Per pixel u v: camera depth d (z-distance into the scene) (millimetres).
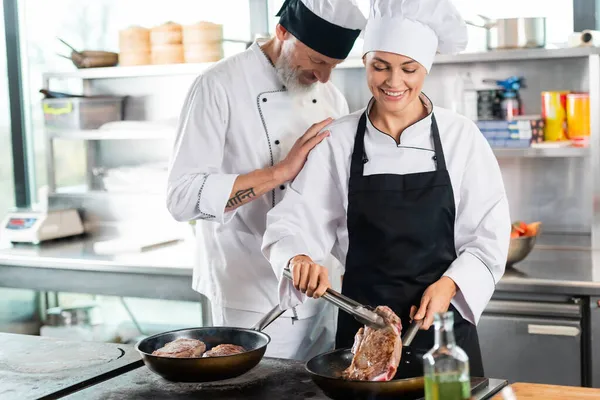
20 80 4680
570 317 2977
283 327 2580
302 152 2295
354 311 1868
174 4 4363
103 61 4230
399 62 2090
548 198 3809
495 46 3543
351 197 2223
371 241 2211
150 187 4176
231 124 2486
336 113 2674
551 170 3787
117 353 2113
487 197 2219
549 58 3703
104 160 4508
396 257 2189
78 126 4191
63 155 4559
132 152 4449
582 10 3740
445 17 2111
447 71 3840
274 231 2234
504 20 3514
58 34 4598
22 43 4656
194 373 1796
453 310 2180
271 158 2514
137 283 3604
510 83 3688
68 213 4320
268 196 2518
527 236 3205
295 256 2137
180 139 2469
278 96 2518
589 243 3629
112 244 3887
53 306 4180
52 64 4629
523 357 3043
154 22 4410
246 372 1866
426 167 2207
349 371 1777
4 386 1871
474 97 3715
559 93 3596
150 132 4039
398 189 2195
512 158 3832
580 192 3762
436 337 1436
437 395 1423
